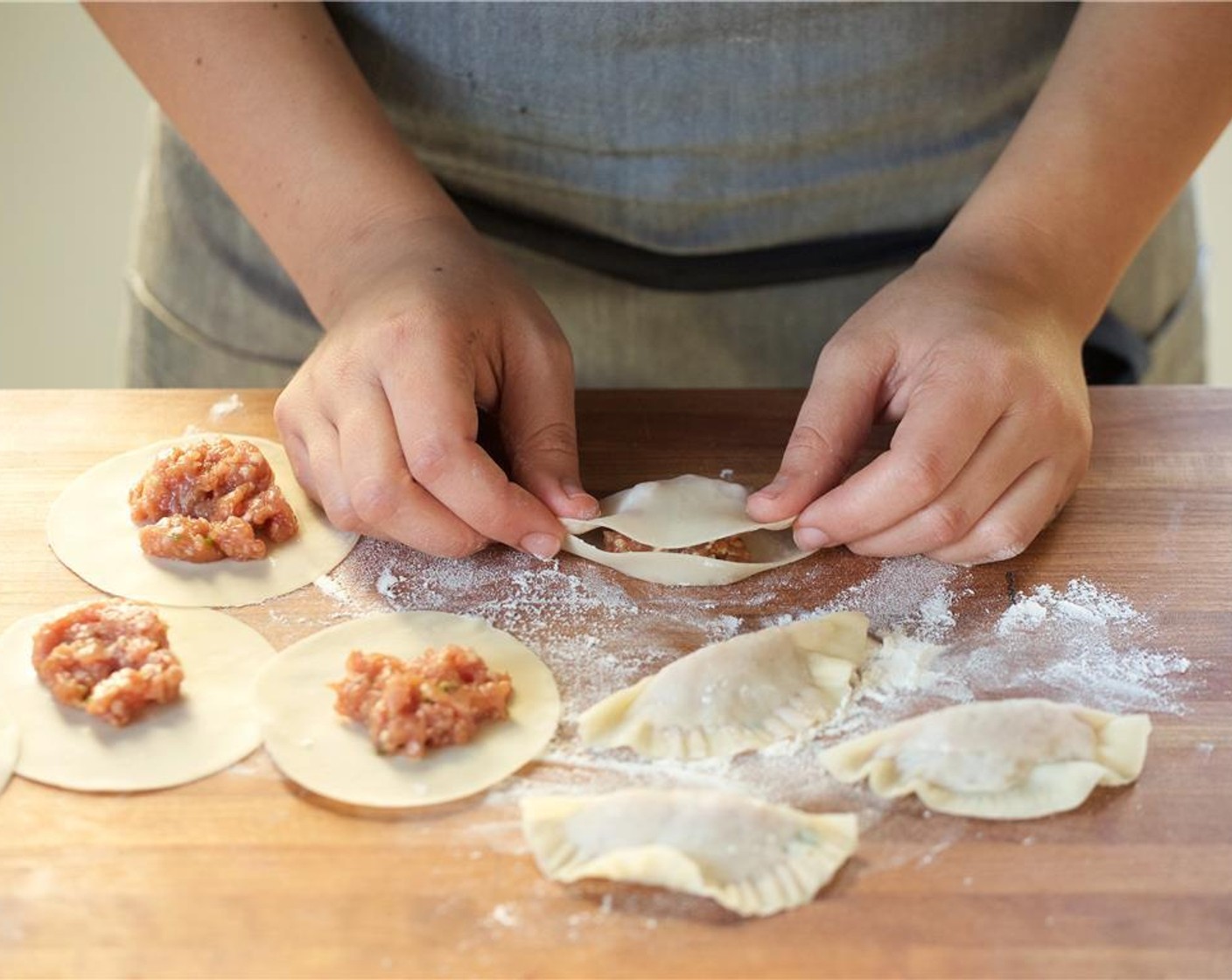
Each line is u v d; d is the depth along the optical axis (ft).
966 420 1.99
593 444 2.26
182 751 1.82
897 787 1.79
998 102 2.46
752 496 2.04
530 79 2.38
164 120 2.63
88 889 1.68
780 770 1.82
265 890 1.68
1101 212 2.19
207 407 2.33
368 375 2.02
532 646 1.96
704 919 1.66
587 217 2.50
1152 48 2.21
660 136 2.41
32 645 1.92
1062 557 2.08
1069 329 2.14
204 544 2.05
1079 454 2.08
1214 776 1.80
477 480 1.98
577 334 2.59
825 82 2.37
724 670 1.89
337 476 2.02
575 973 1.61
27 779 1.78
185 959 1.62
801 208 2.49
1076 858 1.72
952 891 1.69
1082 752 1.81
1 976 1.60
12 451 2.23
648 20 2.31
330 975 1.61
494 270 2.15
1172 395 2.35
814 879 1.69
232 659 1.93
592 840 1.72
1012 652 1.96
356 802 1.76
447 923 1.65
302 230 2.22
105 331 3.79
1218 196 3.77
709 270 2.53
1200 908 1.67
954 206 2.52
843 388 2.06
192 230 2.66
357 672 1.86
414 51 2.39
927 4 2.33
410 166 2.25
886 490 1.98
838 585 2.05
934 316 2.07
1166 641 1.97
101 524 2.11
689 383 2.63
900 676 1.93
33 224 3.65
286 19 2.24
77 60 3.48
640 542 2.02
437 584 2.04
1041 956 1.63
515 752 1.83
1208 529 2.12
